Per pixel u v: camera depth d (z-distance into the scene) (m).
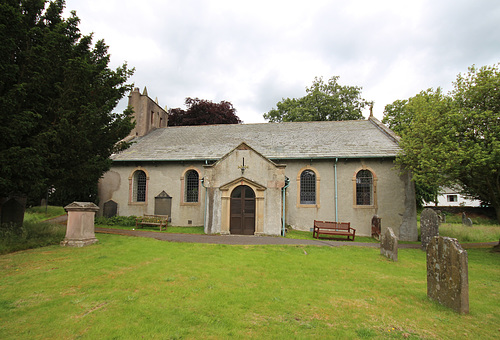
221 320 5.02
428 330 4.94
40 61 11.41
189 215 20.23
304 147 20.20
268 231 16.02
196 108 37.44
